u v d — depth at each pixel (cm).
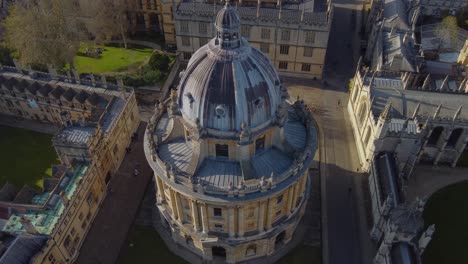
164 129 7644
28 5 11500
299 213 7781
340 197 8781
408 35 11456
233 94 6100
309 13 11331
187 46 12444
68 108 10150
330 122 10625
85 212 8062
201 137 6338
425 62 11444
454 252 7719
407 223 6500
